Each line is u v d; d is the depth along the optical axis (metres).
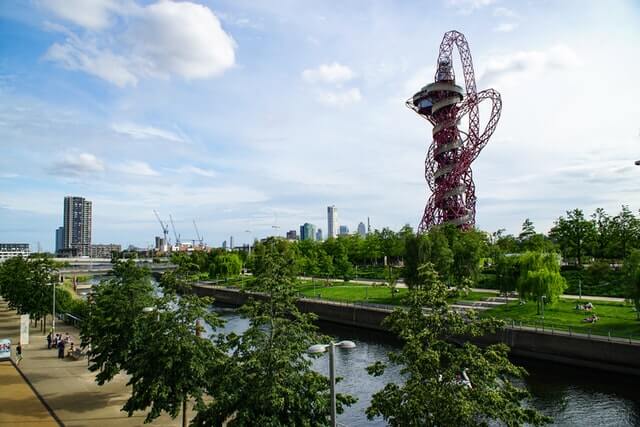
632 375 46.66
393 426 18.88
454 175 124.25
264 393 20.75
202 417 22.41
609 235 98.50
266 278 24.48
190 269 30.27
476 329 20.02
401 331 20.91
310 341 23.42
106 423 32.12
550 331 54.72
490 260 116.06
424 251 81.19
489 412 18.14
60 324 76.31
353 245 142.38
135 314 35.91
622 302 70.25
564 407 40.19
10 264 92.62
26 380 42.81
